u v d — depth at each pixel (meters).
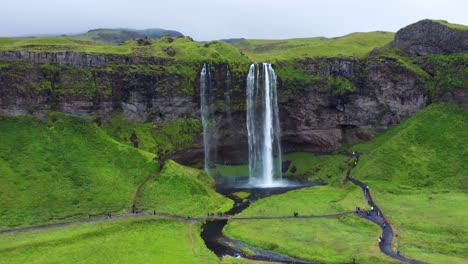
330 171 145.62
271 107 156.88
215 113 152.50
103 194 111.75
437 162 130.12
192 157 148.25
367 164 136.50
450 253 79.62
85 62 138.12
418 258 76.94
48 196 107.25
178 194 116.25
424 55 167.88
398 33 176.38
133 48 157.88
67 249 84.38
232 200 122.19
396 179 126.69
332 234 91.81
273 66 158.00
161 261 79.94
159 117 146.00
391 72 159.00
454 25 169.88
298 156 161.50
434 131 142.88
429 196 113.44
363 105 161.50
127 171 122.81
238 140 156.38
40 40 163.38
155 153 137.12
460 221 93.25
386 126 160.75
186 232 96.12
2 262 77.94
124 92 141.62
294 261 81.12
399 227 93.94
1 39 162.12
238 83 152.62
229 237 94.12
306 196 120.50
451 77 155.75
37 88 130.12
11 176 110.44
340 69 162.62
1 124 123.81
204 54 157.50
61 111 133.38
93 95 136.50
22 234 90.50
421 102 157.88
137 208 108.44
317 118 161.12
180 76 147.50
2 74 125.62
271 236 92.44
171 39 176.00
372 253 79.69
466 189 116.44
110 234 93.06
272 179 148.62
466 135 137.62
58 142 125.25
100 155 125.94
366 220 98.06
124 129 139.88
